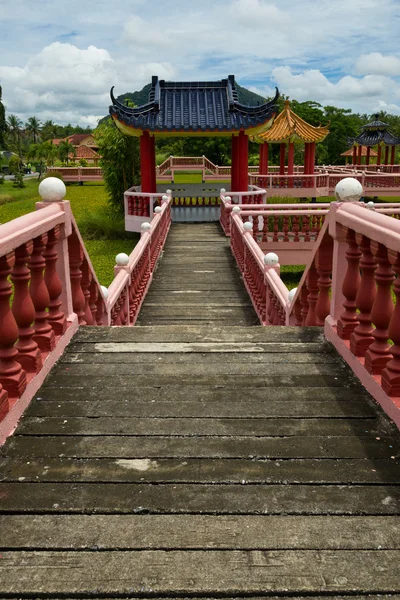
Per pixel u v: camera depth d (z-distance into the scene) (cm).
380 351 293
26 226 273
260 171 2514
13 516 200
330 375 320
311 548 182
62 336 359
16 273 280
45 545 184
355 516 199
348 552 180
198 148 4694
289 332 394
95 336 387
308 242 1173
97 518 198
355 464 230
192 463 232
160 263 1065
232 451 241
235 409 279
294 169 3053
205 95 1556
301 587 166
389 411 267
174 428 261
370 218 284
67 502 207
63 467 229
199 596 165
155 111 1488
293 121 2362
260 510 202
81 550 183
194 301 817
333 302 373
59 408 280
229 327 407
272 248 1176
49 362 326
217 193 1772
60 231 360
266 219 1166
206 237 1334
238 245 1017
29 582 169
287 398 291
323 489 214
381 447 243
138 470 227
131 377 319
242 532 190
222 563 176
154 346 369
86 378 317
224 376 320
